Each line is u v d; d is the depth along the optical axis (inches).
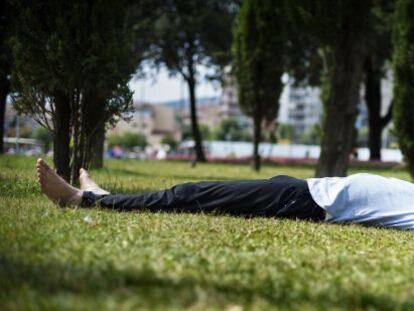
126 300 99.6
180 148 3142.2
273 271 126.5
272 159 1576.0
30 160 593.6
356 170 1054.4
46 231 160.2
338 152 550.3
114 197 213.5
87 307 95.5
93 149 325.7
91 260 127.3
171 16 1064.2
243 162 1425.9
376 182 219.0
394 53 581.6
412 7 568.1
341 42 532.7
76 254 133.3
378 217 212.5
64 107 313.9
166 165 1008.9
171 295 103.3
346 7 513.0
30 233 155.6
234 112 5290.4
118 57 303.9
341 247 164.6
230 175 693.3
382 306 107.4
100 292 103.6
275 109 867.4
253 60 840.3
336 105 548.4
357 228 206.8
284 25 790.5
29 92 296.7
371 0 521.0
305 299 108.7
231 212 214.5
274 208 214.1
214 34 1238.3
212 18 1201.4
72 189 213.8
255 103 860.0
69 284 108.1
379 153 1439.5
